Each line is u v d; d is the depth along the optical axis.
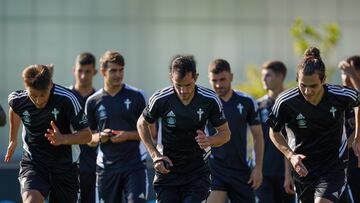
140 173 20.72
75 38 45.44
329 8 46.88
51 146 17.88
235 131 21.36
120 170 20.70
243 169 21.44
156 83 45.91
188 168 18.00
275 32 46.38
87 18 45.50
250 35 46.34
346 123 19.92
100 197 21.05
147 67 45.78
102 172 20.89
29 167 17.97
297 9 46.56
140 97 21.03
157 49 45.88
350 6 47.03
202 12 46.09
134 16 45.72
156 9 45.81
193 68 16.73
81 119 17.53
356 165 20.52
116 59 20.78
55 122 17.56
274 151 22.72
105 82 21.03
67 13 45.41
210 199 21.30
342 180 17.80
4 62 45.12
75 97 17.61
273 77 22.80
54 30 45.41
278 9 46.44
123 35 45.66
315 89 16.77
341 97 17.36
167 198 18.03
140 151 20.83
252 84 33.66
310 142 17.78
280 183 22.72
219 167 21.42
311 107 17.44
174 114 17.52
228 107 21.36
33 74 16.77
